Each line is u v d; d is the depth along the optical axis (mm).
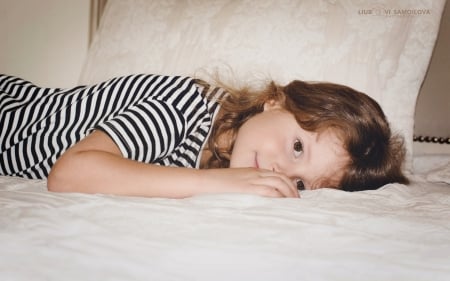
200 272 352
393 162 932
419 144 1381
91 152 685
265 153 816
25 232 410
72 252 372
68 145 918
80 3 1644
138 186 646
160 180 651
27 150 931
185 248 391
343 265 377
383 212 571
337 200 661
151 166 679
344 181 831
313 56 1076
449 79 1341
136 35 1261
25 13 1686
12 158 941
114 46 1284
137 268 350
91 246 387
